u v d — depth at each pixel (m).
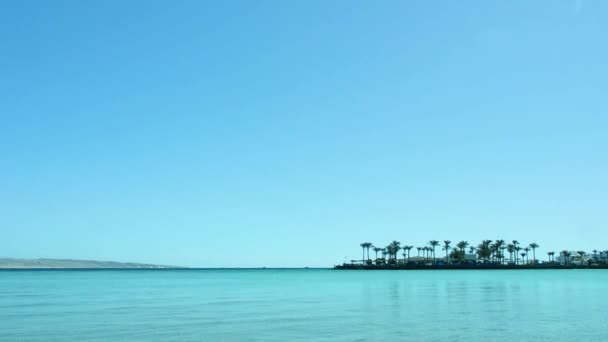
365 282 129.00
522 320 39.44
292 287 107.94
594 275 180.62
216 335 31.92
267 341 29.62
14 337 31.52
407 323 37.75
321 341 29.56
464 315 43.41
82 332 33.44
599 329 34.28
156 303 59.72
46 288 102.56
